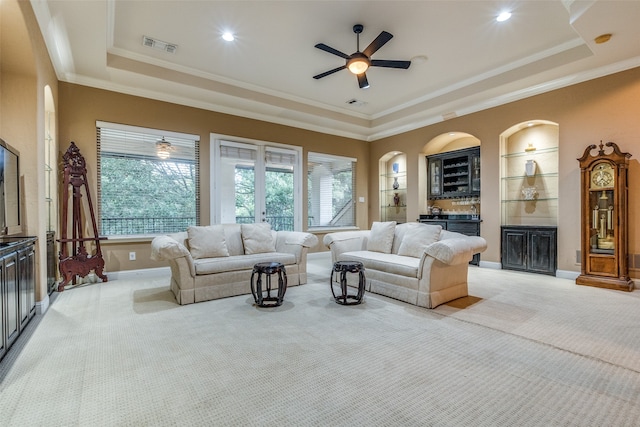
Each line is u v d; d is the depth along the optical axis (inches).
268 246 165.2
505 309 120.0
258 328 101.7
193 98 196.9
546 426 55.4
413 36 146.6
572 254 172.4
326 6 124.4
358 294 129.5
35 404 61.6
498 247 204.7
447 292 128.5
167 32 142.2
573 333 97.0
